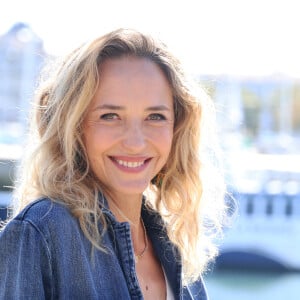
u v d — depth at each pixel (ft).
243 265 49.49
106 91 7.82
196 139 9.00
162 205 9.12
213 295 43.45
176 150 8.90
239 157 52.44
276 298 43.04
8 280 7.20
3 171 42.39
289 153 77.20
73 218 7.50
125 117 7.90
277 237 49.80
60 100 7.79
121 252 7.78
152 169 8.16
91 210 7.59
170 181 9.00
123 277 7.69
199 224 9.13
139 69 7.95
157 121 8.08
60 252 7.30
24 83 70.54
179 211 9.02
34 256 7.17
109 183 8.01
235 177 50.19
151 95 7.97
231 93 70.13
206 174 9.16
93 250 7.52
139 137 7.88
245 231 49.60
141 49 8.02
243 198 49.75
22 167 8.14
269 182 50.37
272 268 49.55
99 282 7.53
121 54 7.93
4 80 73.87
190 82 8.75
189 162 8.98
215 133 9.16
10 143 65.26
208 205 9.46
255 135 90.94
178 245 8.97
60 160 7.77
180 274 8.80
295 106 111.14
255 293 44.19
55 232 7.32
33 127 8.20
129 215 8.48
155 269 8.81
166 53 8.24
